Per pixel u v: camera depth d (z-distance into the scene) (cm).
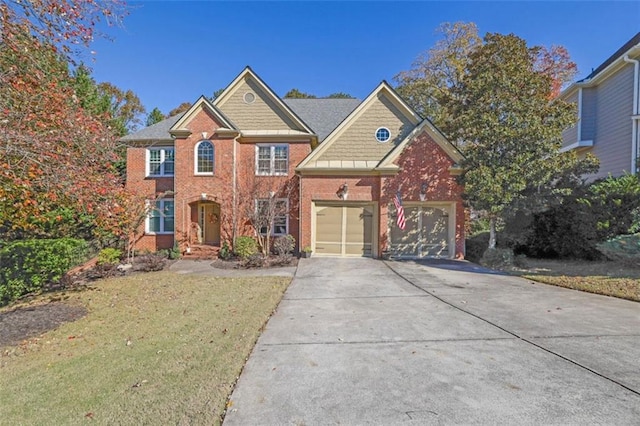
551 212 1401
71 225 1428
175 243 1656
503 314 672
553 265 1252
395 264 1370
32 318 728
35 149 636
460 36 2533
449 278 1079
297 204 1709
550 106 1222
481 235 1797
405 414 332
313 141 1795
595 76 1664
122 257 1476
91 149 785
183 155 1680
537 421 318
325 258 1530
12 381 435
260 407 348
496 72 1258
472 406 344
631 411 333
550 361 449
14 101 695
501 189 1180
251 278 1112
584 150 1794
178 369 446
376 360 461
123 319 719
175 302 842
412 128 1609
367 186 1566
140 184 1836
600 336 539
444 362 451
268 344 528
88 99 1752
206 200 1678
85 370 460
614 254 1064
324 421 323
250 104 1767
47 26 657
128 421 331
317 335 567
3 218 842
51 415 350
